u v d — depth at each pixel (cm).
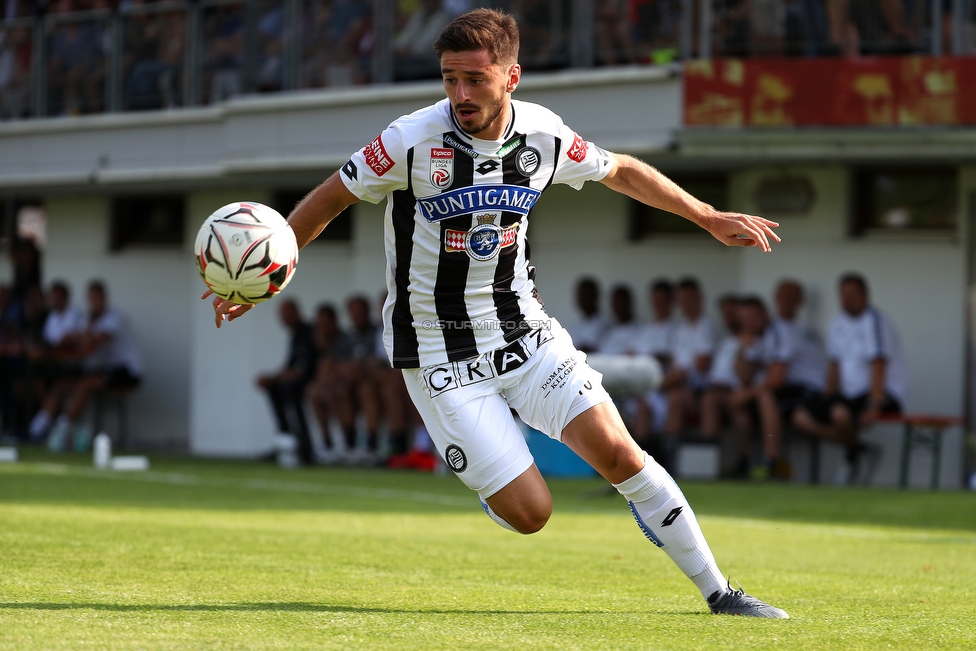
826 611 1518
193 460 5166
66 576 1684
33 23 6031
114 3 5859
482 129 1404
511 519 1484
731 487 3959
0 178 6025
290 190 5806
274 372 5644
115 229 6331
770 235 1514
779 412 4278
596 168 1507
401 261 1502
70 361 5694
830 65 4156
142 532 2328
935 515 3247
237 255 1404
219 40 5419
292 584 1677
